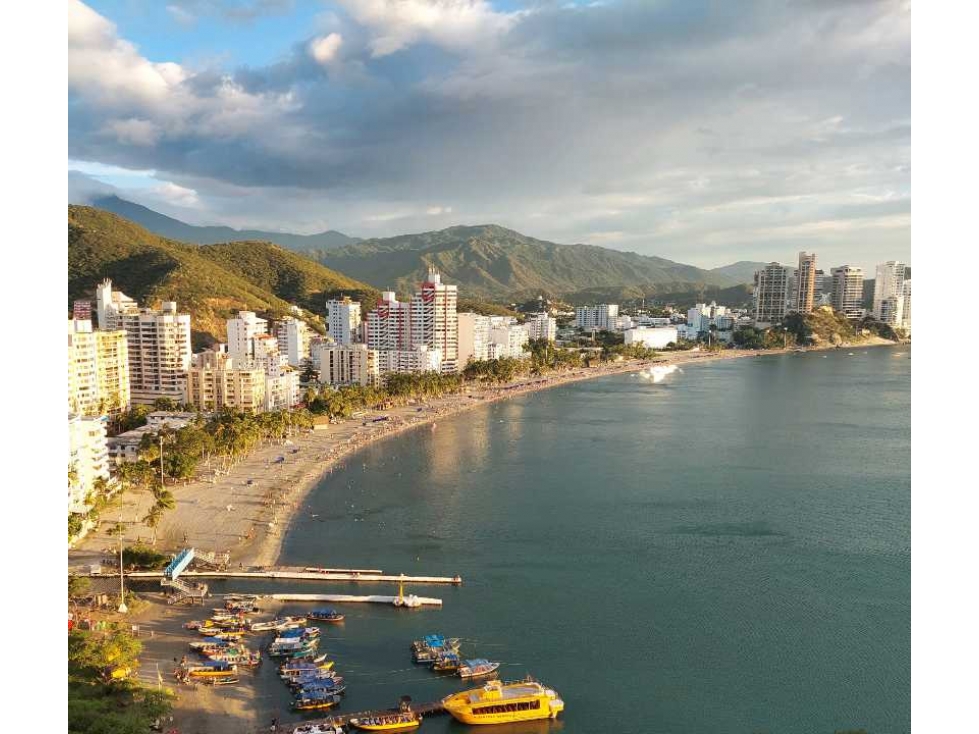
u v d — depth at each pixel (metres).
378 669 128.75
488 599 155.50
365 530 198.62
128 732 94.50
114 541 185.38
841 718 114.50
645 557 177.75
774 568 170.75
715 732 111.50
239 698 118.62
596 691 122.25
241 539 189.62
